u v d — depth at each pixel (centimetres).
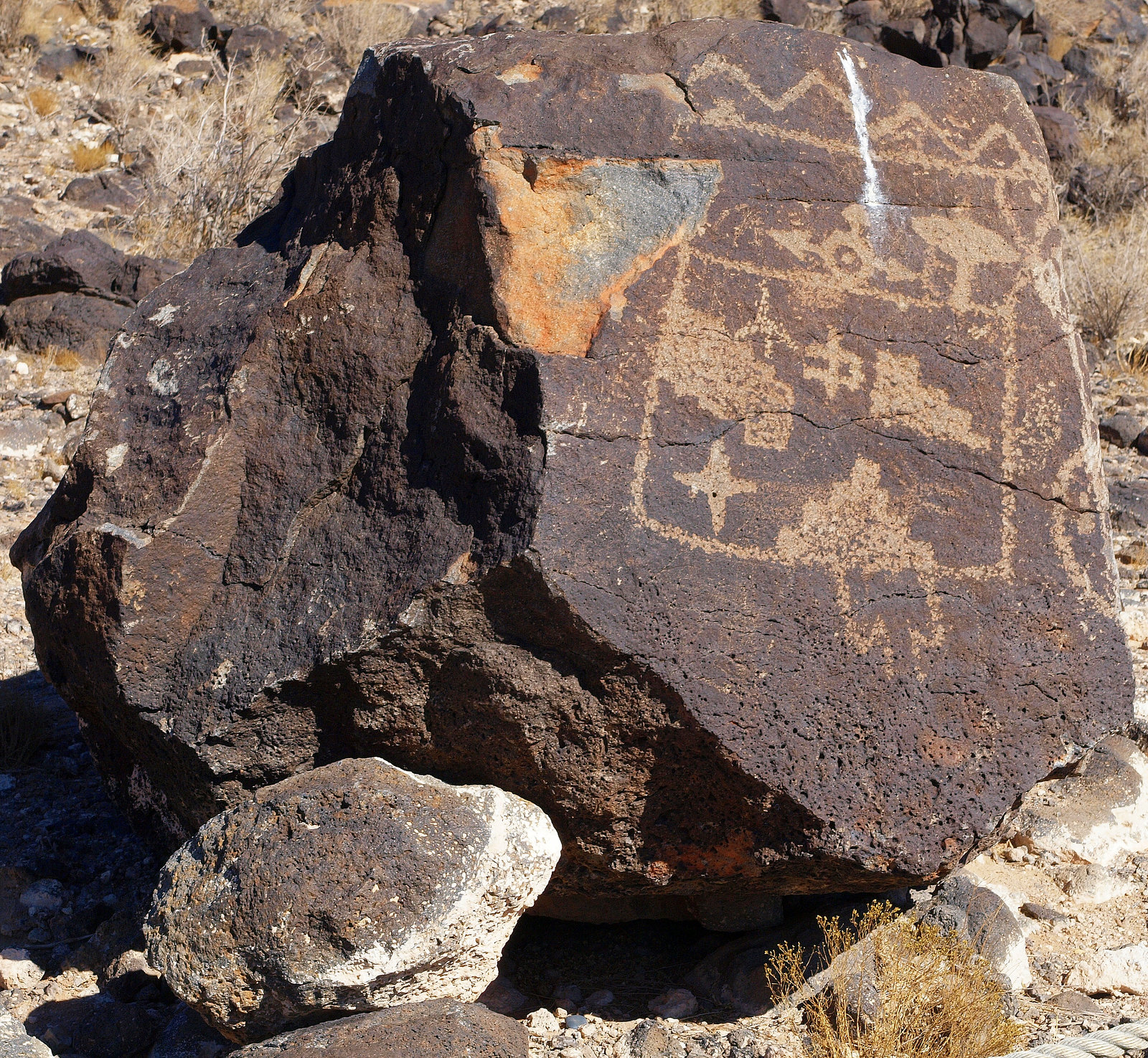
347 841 238
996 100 304
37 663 477
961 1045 257
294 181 349
